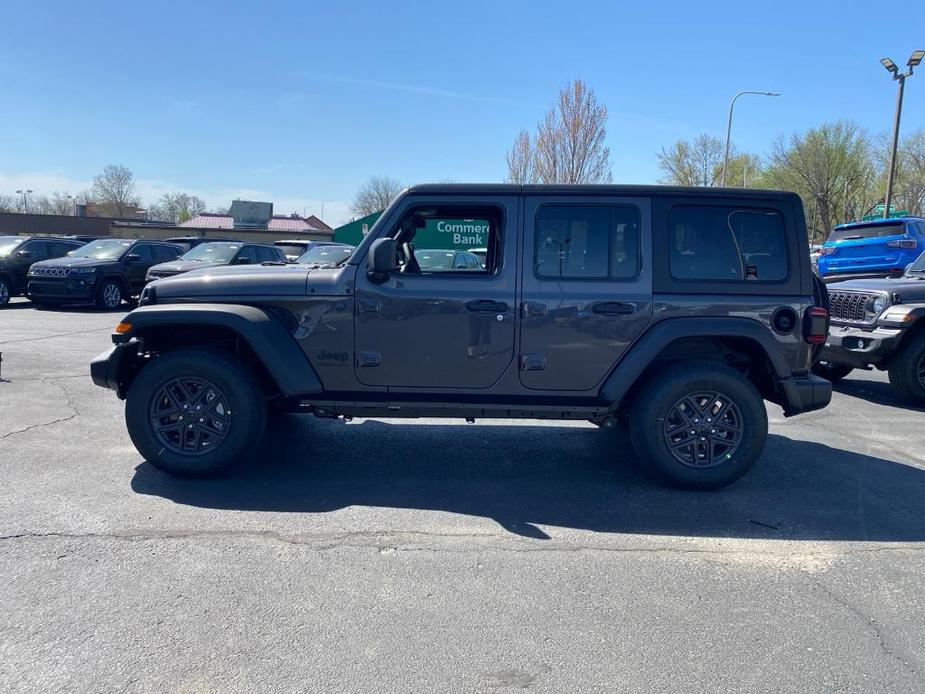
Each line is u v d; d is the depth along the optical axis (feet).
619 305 15.70
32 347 34.65
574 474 17.34
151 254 59.82
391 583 11.49
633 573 12.07
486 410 16.24
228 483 16.01
